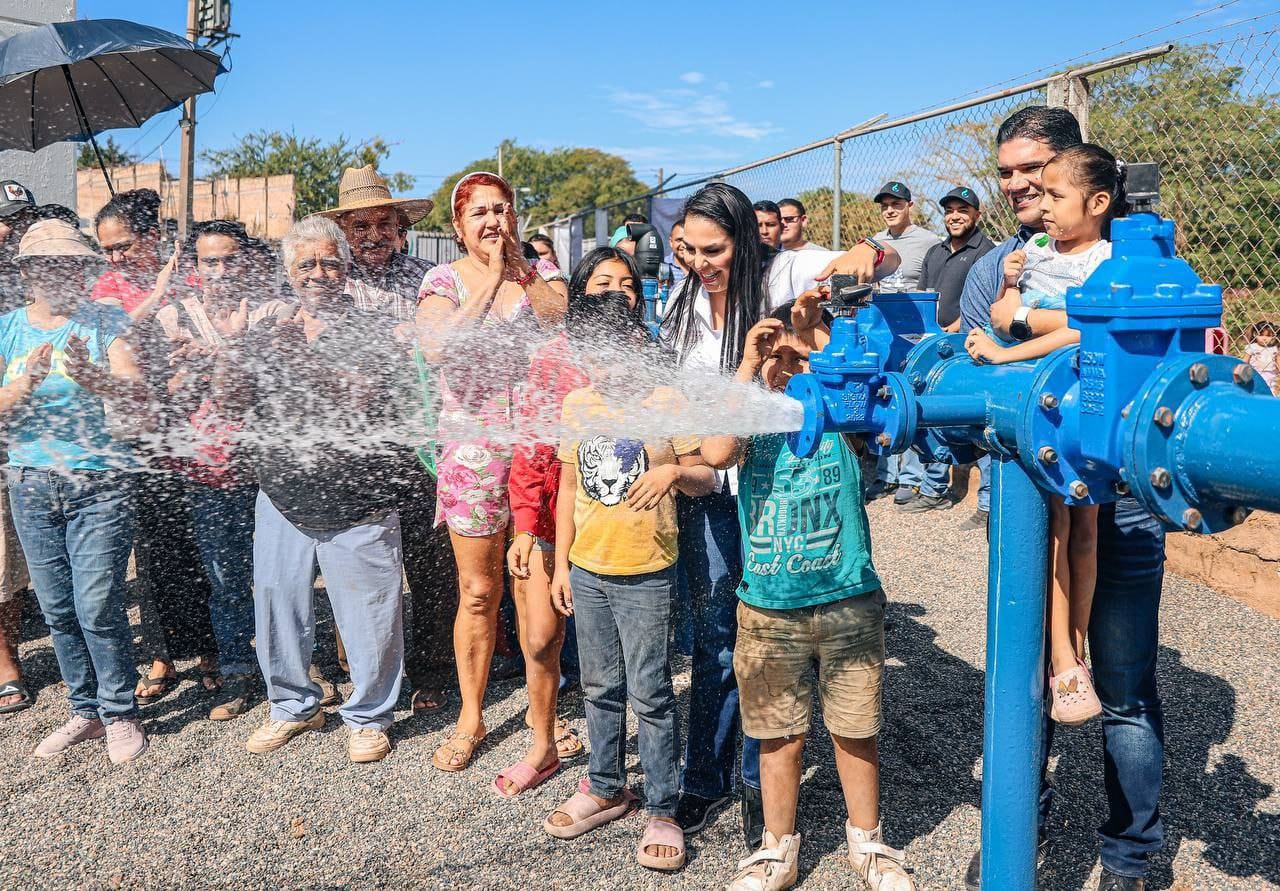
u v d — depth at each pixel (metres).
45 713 3.75
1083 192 2.13
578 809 2.79
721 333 2.63
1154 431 1.24
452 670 3.73
